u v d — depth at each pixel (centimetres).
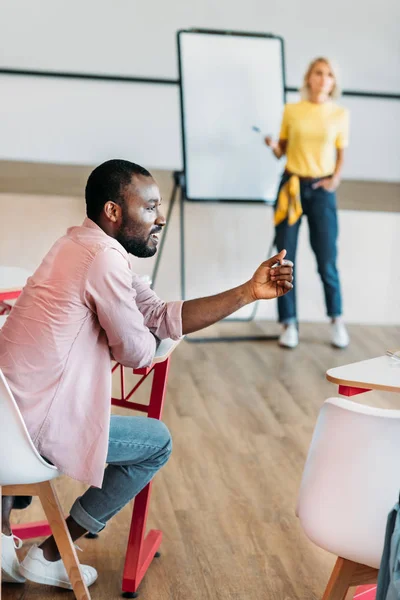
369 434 193
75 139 611
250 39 541
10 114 601
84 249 216
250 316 586
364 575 213
